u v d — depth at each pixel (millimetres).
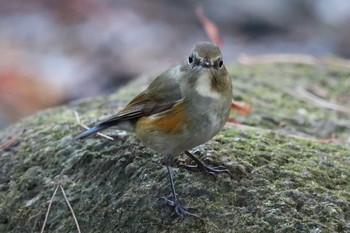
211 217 7543
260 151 8852
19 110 18406
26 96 18750
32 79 19469
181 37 21531
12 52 21016
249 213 7531
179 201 7801
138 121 8133
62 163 9172
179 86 7750
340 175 8523
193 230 7414
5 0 25172
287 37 21266
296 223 7301
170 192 7969
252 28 21891
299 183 8055
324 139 10664
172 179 7883
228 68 14734
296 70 14664
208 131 7746
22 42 21953
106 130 9438
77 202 8523
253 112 11609
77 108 11820
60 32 22562
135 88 13148
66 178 8938
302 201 7680
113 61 20203
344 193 7965
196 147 8758
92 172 8812
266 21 22000
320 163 8750
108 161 8773
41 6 24391
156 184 8141
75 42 21781
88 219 8234
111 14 23438
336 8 22438
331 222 7367
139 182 8305
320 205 7602
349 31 21312
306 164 8625
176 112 7672
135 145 8945
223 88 7672
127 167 8539
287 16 22359
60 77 19484
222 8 22938
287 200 7645
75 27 22766
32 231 8578
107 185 8523
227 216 7523
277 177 8195
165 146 7887
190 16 23078
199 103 7605
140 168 8492
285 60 15273
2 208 9062
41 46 21641
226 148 8820
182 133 7719
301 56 15516
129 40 21516
